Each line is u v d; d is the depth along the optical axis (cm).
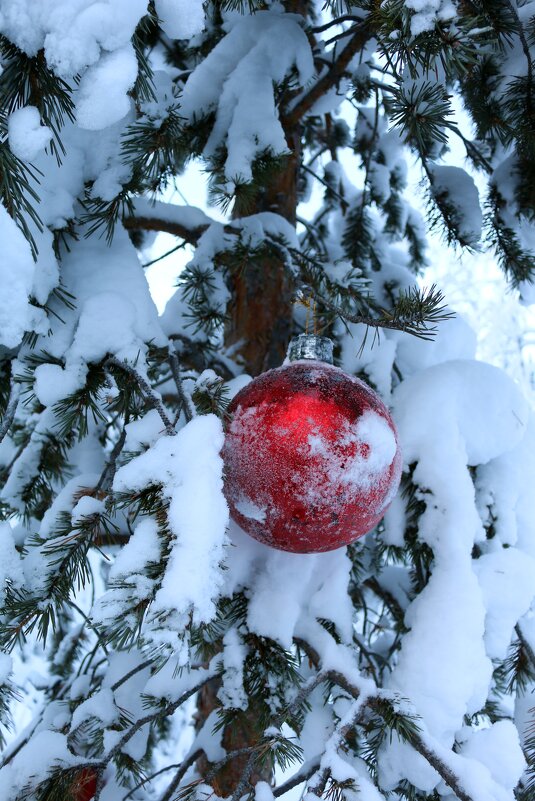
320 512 54
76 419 65
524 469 81
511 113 76
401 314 61
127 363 63
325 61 90
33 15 49
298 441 53
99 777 64
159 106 69
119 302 65
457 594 70
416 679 67
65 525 64
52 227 64
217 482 52
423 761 66
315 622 71
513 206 84
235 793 61
